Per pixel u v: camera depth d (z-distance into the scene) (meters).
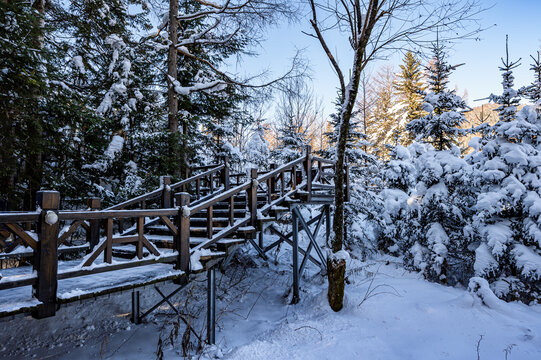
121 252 5.09
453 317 5.32
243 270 8.88
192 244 5.04
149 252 4.21
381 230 11.84
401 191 11.80
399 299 6.31
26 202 7.43
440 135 9.71
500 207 7.45
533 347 4.28
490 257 7.31
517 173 7.68
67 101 7.31
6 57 5.73
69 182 8.05
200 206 4.73
